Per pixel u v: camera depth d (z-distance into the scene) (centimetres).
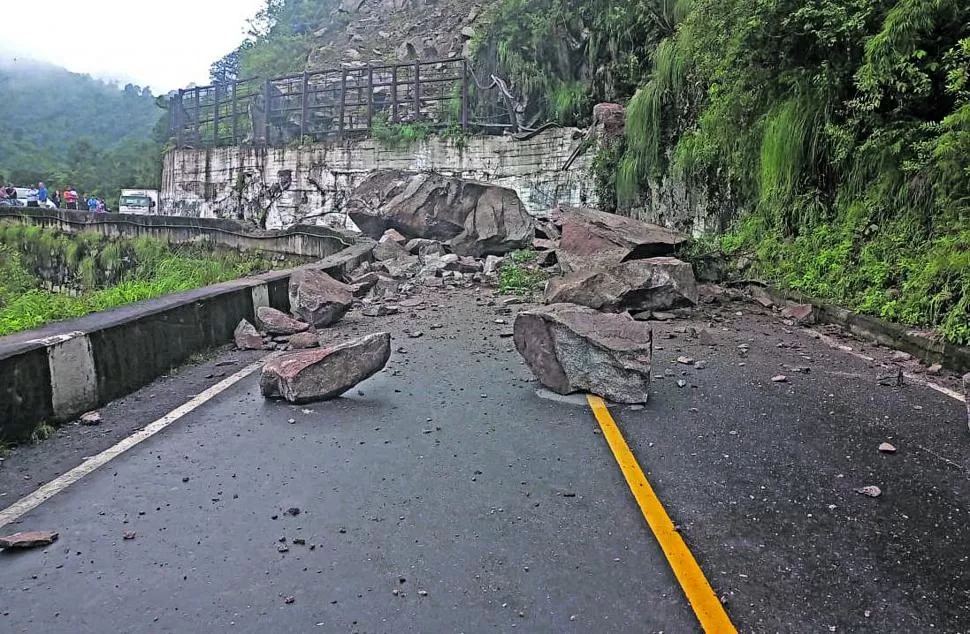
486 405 535
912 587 296
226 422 497
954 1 720
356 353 557
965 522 353
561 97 1906
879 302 795
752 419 505
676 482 396
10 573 302
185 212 2584
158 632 262
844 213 966
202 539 330
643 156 1498
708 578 299
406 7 3778
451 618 270
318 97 2777
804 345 751
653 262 937
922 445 457
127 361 568
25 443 454
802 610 279
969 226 718
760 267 1098
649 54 1620
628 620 270
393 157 2041
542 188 1800
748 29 944
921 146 761
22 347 463
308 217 2203
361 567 306
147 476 402
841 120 955
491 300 1044
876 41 776
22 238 2466
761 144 1120
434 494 379
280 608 276
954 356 640
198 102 2745
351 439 462
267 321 788
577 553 318
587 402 541
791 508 366
